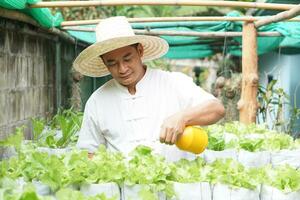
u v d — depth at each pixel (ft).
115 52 7.86
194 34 16.84
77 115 13.33
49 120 15.24
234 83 17.39
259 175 6.84
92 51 7.94
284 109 21.11
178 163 7.32
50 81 16.01
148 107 8.43
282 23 16.15
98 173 6.37
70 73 17.76
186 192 6.49
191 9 31.42
